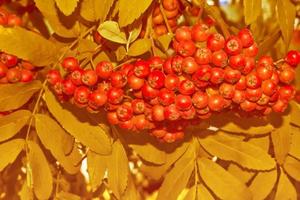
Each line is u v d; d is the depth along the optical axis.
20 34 0.40
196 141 0.46
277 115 0.45
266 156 0.44
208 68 0.36
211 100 0.38
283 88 0.41
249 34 0.37
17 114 0.42
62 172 0.51
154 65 0.38
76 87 0.39
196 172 0.45
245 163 0.44
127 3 0.38
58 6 0.38
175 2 0.44
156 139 0.45
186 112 0.39
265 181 0.46
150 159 0.44
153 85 0.37
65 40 0.43
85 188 0.56
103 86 0.39
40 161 0.42
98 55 0.43
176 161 0.45
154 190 0.63
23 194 0.43
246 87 0.38
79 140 0.41
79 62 0.42
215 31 0.45
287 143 0.45
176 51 0.38
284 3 0.44
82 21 0.43
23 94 0.42
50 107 0.42
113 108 0.40
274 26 0.50
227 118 0.44
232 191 0.44
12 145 0.42
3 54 0.41
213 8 0.43
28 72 0.42
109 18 0.42
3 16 0.42
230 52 0.36
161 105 0.39
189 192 0.45
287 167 0.46
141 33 0.43
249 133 0.45
